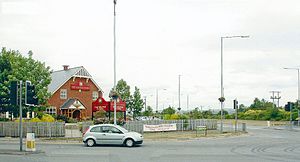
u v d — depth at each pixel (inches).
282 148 1074.7
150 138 1424.7
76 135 1530.5
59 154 875.4
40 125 1469.0
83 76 2802.7
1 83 1815.9
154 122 1827.0
